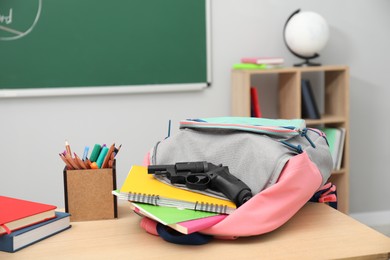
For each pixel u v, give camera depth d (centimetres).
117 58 304
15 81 292
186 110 318
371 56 342
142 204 137
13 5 288
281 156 135
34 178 303
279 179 134
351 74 341
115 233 140
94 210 152
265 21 322
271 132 144
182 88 313
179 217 128
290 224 142
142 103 312
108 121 309
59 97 301
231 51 320
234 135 149
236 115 311
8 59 290
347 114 310
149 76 309
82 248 129
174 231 134
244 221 128
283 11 324
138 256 123
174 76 312
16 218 131
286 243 129
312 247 126
